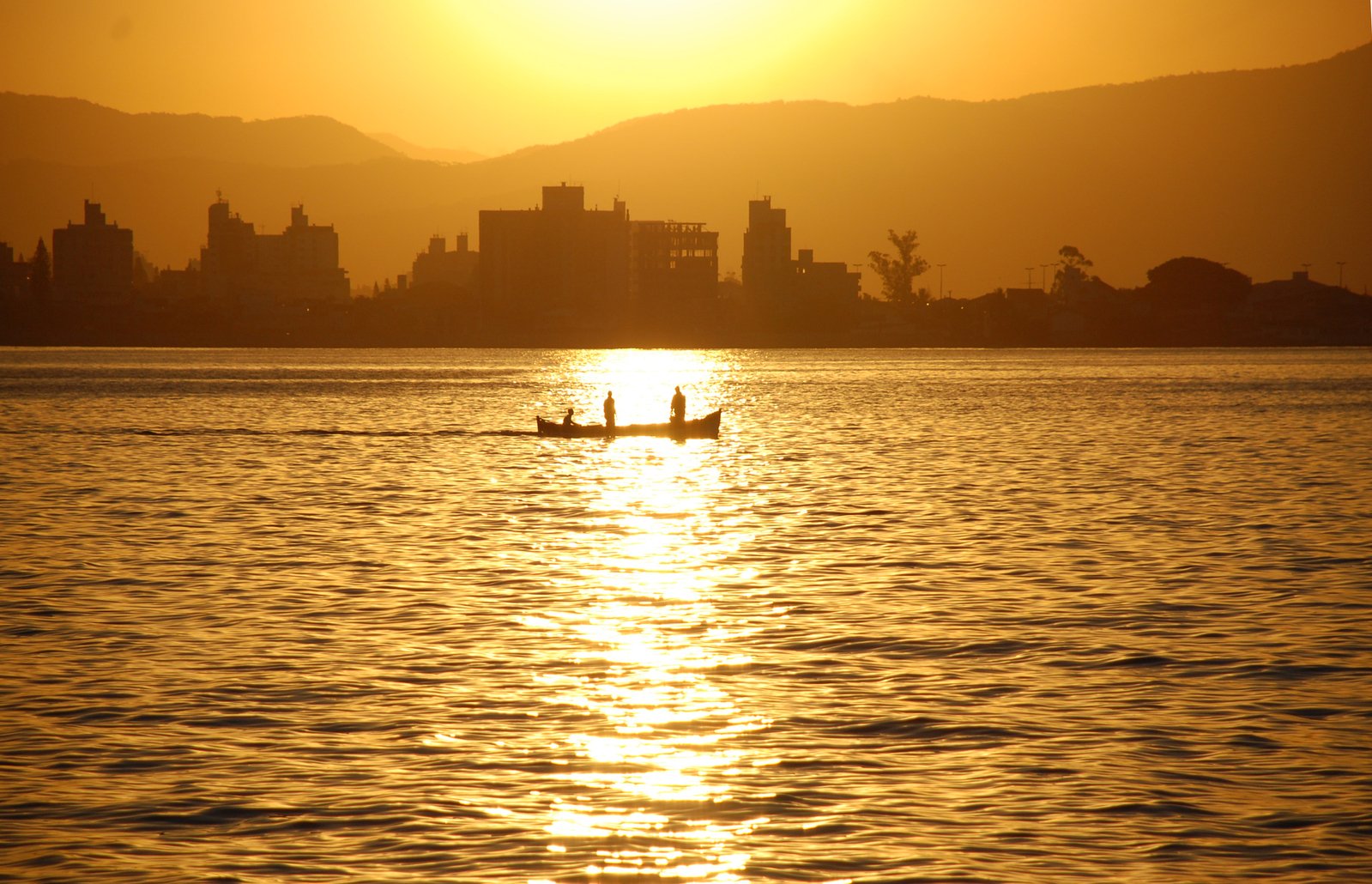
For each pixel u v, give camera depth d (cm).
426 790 8200
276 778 8400
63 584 14762
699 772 8494
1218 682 10525
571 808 7931
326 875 7031
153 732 9312
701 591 14300
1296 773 8438
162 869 7119
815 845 7394
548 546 17562
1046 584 14625
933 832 7562
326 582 14912
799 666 11056
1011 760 8688
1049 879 6969
